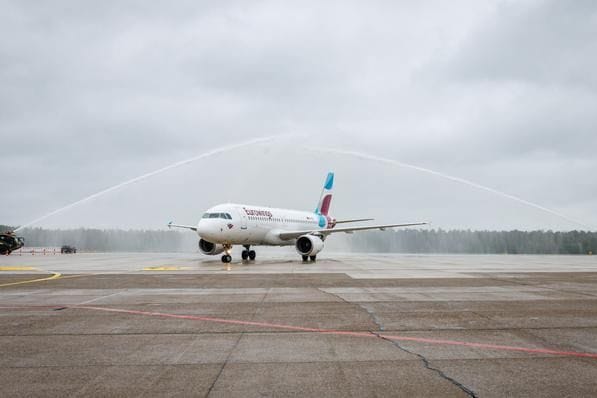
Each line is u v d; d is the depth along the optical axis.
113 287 17.75
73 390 5.82
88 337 8.84
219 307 12.55
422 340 8.54
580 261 46.59
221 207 36.34
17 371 6.62
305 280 20.62
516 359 7.23
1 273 25.22
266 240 40.81
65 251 74.56
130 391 5.77
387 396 5.57
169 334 9.09
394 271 26.81
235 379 6.23
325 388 5.86
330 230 40.56
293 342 8.39
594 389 5.83
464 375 6.39
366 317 10.96
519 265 35.78
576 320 10.58
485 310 12.00
